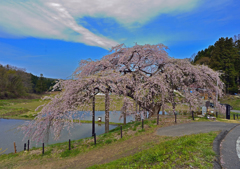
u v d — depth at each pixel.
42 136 9.93
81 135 16.17
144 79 13.27
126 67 13.84
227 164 3.75
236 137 6.25
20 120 24.38
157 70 14.66
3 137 15.88
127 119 23.08
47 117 9.94
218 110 14.41
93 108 11.52
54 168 7.28
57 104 10.27
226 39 35.91
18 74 60.72
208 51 55.97
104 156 7.49
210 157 4.10
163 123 10.91
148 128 10.19
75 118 10.20
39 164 7.98
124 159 5.61
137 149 7.19
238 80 40.22
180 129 9.14
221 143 5.42
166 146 5.60
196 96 13.95
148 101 13.41
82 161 7.48
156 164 4.23
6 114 28.52
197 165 3.73
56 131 10.01
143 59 14.26
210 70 13.58
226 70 34.41
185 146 5.07
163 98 12.62
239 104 29.58
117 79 11.52
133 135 9.48
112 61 14.48
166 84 12.84
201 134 6.80
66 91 10.60
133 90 12.79
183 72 13.59
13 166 8.14
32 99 57.44
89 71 12.79
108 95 11.78
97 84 10.66
